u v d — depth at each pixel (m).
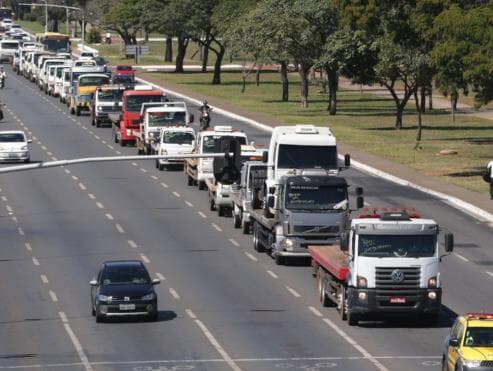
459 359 62.75
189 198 143.50
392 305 81.50
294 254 103.12
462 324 64.88
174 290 95.44
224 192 130.12
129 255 110.00
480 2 166.00
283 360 73.00
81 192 148.00
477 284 97.00
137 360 73.38
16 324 84.62
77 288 96.56
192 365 71.94
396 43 184.75
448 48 152.38
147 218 129.75
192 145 167.50
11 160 169.88
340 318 85.19
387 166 165.25
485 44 150.50
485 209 130.50
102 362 73.06
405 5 181.38
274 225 105.06
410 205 135.00
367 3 184.38
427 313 81.88
